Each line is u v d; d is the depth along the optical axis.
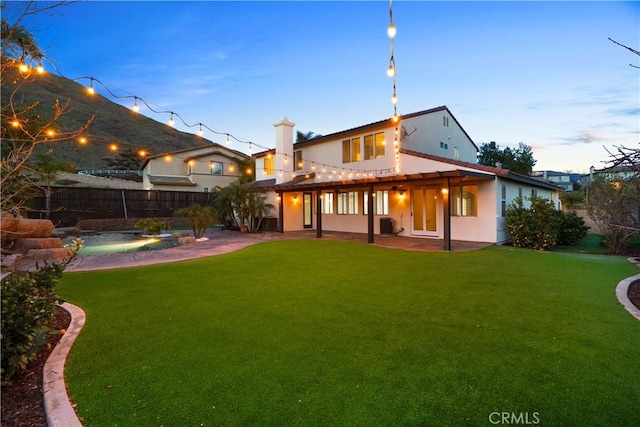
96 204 18.34
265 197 16.36
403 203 13.38
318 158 16.75
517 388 2.46
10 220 8.46
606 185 9.76
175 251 9.76
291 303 4.61
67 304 4.65
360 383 2.54
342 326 3.73
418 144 14.35
